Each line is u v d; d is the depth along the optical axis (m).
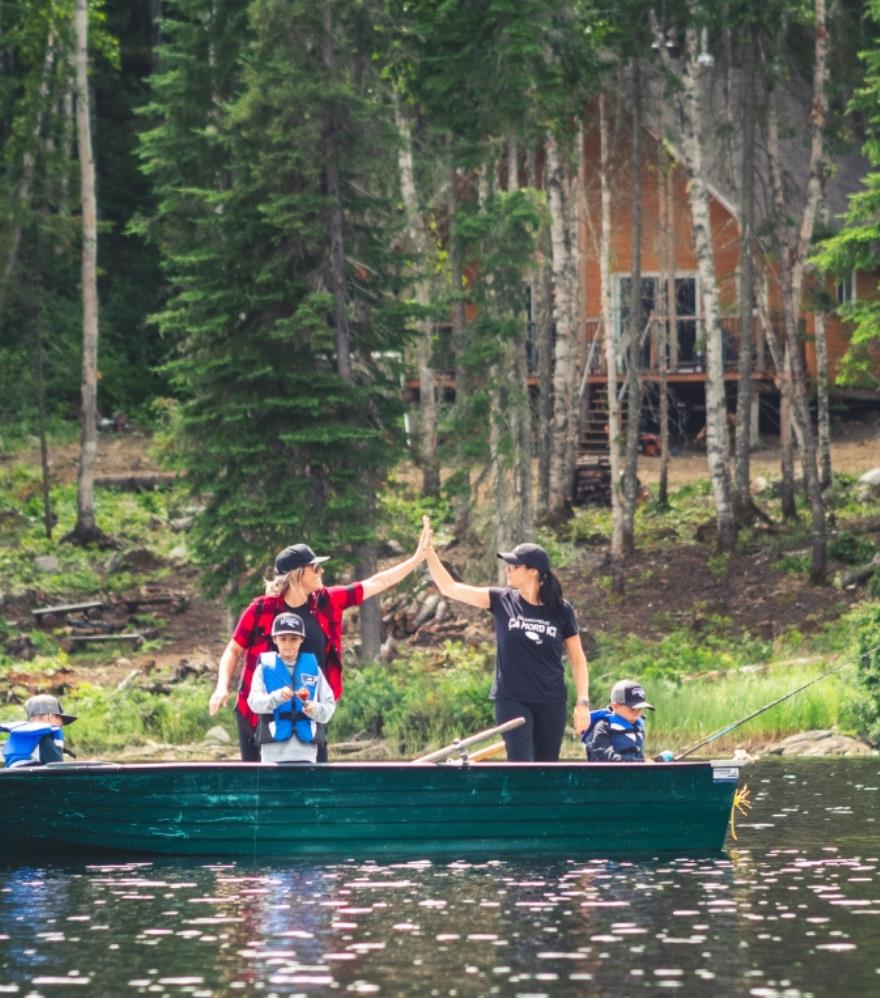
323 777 26.28
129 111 100.44
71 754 29.16
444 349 58.03
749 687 50.16
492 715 49.53
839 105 87.19
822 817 30.64
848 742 45.22
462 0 56.47
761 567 67.00
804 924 20.28
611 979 17.52
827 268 56.31
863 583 63.91
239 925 20.62
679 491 80.06
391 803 26.47
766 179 87.50
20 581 68.69
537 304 80.75
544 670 26.55
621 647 61.25
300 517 52.41
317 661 26.62
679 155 76.81
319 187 54.12
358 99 52.62
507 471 57.78
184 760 45.25
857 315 58.41
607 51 72.25
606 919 20.72
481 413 56.88
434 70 58.25
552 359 84.88
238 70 58.12
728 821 26.88
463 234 55.34
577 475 79.56
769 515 74.25
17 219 72.94
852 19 76.50
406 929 20.23
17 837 26.67
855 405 89.88
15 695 55.09
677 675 53.59
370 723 50.12
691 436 89.62
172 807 26.38
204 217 55.94
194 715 51.25
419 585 57.81
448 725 49.22
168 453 54.59
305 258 54.69
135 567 71.81
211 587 54.69
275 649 26.72
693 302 89.88
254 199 53.44
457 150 58.59
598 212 90.12
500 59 56.03
